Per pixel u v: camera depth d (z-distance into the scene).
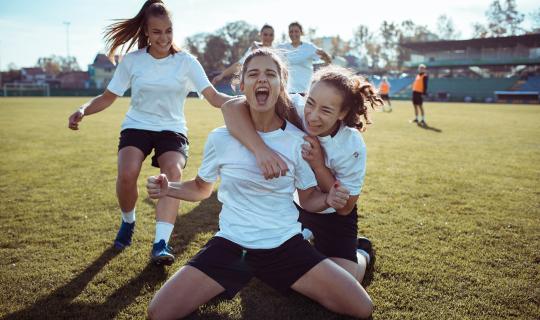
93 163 7.32
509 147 9.41
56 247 3.58
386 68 86.00
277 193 2.60
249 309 2.63
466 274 3.08
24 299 2.74
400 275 3.06
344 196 2.53
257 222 2.57
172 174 3.42
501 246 3.62
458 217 4.38
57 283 2.94
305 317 2.54
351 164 2.85
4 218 4.31
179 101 3.78
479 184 5.82
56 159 7.68
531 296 2.79
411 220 4.27
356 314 2.48
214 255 2.50
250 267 2.58
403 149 9.05
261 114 2.59
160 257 3.12
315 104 2.58
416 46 61.25
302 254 2.52
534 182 5.96
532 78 51.31
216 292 2.47
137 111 3.71
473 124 15.26
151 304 2.37
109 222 4.22
